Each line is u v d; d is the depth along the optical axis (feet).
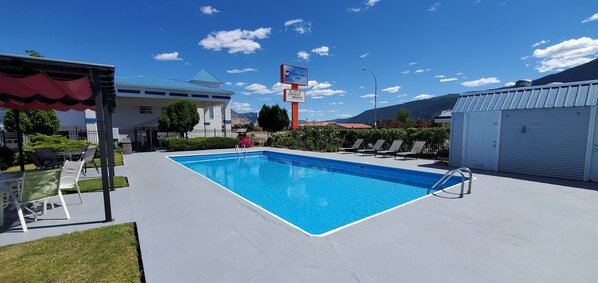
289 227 12.85
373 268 8.90
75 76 15.74
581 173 23.84
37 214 14.97
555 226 12.82
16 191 14.79
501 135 28.96
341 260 9.47
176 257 9.76
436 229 12.46
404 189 26.53
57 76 15.70
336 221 17.71
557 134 25.12
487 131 30.09
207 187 21.94
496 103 29.27
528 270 8.78
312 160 45.98
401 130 47.60
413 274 8.50
